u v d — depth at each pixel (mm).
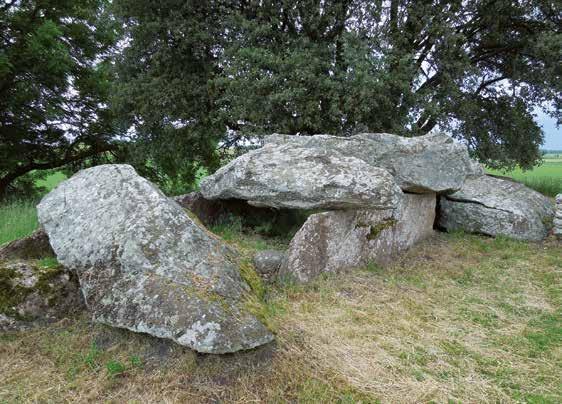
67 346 3238
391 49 9734
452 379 3074
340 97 9648
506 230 6676
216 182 5891
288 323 3680
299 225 6320
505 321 4000
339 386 2934
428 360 3305
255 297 3650
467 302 4398
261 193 5254
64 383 2877
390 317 3969
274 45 10414
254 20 10117
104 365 3037
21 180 15570
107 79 13633
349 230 5176
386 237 5676
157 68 10953
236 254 4273
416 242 6379
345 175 5004
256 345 3012
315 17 10367
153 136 11703
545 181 12352
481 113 12328
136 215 3645
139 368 2982
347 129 10102
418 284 4848
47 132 14258
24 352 3205
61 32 12094
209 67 10781
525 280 5039
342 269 5062
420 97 9781
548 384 3057
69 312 3604
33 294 3494
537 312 4211
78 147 15133
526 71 11492
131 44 11172
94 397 2752
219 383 2871
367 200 4891
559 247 6281
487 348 3504
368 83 8977
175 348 3049
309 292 4414
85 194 3953
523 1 10883
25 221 5957
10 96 12789
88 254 3480
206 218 6230
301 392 2857
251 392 2822
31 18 12969
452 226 7129
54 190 4164
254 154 5566
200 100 10758
